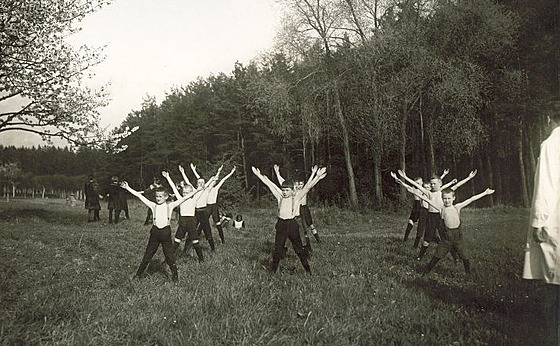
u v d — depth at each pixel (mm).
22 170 48969
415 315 5359
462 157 31938
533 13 21500
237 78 59875
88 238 13461
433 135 30641
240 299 5887
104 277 7848
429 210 9820
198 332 4727
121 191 20281
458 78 27781
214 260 9578
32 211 23641
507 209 22719
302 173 47031
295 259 9508
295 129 40375
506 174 27953
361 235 16516
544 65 21797
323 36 31766
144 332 4836
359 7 31141
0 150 33312
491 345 4336
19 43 18766
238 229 18641
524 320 4664
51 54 19531
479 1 27500
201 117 58375
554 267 3891
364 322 5180
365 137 32000
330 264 8781
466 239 12195
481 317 5129
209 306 5746
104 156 55969
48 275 7945
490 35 26422
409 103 31484
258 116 49938
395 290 6449
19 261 9367
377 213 27703
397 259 9672
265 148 50406
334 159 39750
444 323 5062
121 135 21641
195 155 56406
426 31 30703
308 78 32438
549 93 21734
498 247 10727
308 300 5922
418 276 7695
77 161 54688
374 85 30203
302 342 4605
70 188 52062
